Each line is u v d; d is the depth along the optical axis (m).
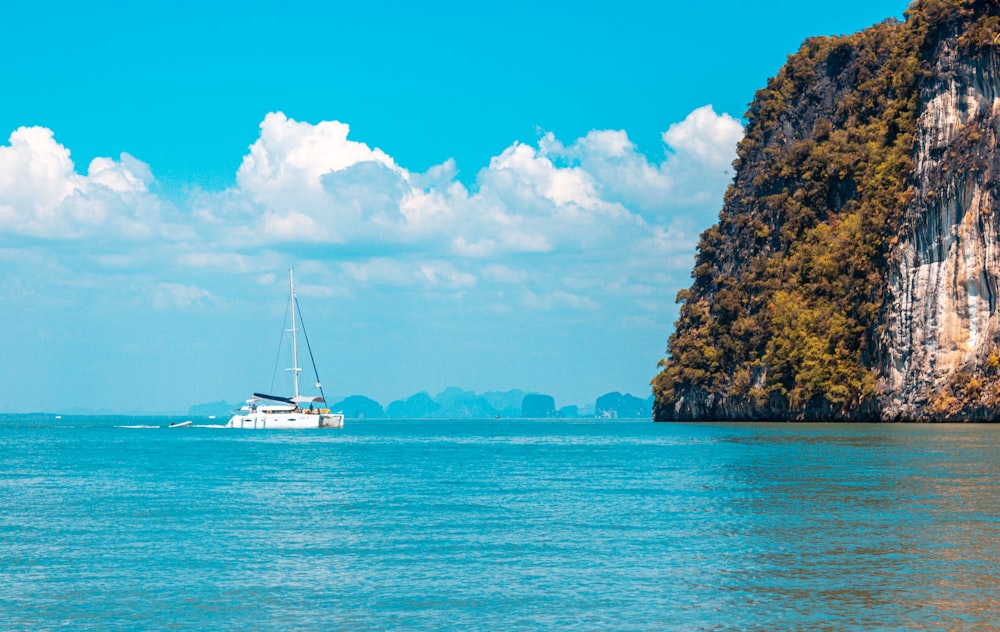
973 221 142.38
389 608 28.78
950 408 143.00
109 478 69.06
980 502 48.44
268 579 32.50
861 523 42.19
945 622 26.69
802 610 27.98
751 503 49.50
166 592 30.81
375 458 93.50
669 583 31.34
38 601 29.80
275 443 129.75
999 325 139.50
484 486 61.09
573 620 27.36
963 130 146.38
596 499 52.56
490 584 31.52
